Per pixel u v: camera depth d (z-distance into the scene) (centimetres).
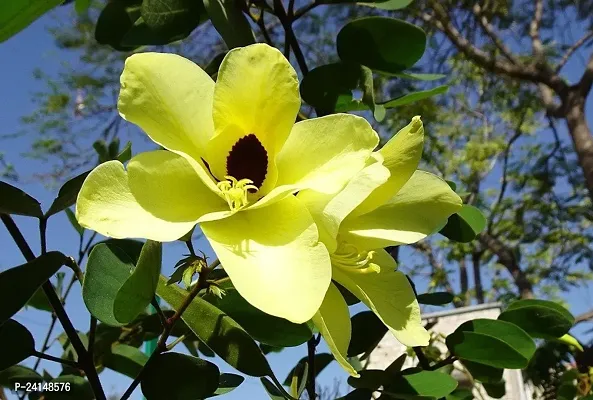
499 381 30
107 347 30
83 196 14
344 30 27
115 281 18
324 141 17
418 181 19
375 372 24
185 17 26
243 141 17
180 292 20
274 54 17
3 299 16
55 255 17
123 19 30
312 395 24
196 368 19
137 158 16
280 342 21
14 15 16
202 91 17
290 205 16
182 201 16
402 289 19
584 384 43
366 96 25
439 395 23
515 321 28
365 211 18
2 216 18
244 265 15
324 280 14
